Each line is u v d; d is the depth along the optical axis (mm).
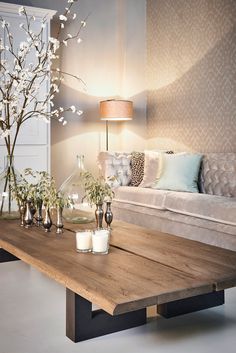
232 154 4043
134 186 4625
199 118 4738
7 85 2928
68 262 1935
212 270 1817
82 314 1915
